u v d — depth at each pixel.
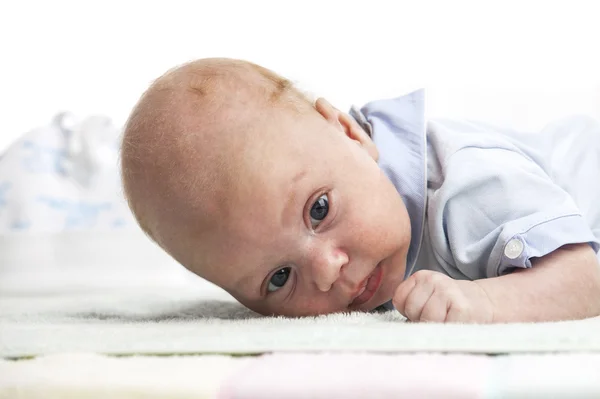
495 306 1.21
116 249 2.66
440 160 1.54
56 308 1.73
